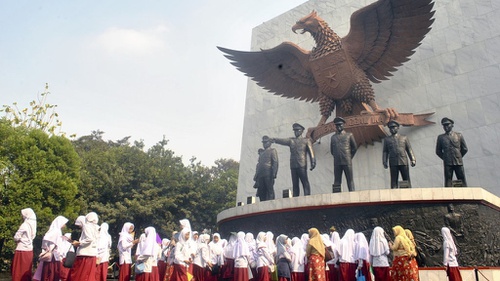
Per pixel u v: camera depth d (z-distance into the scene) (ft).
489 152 57.52
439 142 50.62
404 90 67.87
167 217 112.27
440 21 67.21
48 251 33.01
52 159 92.17
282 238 37.19
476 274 39.14
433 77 65.51
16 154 88.74
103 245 35.86
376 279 32.78
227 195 127.65
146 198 111.04
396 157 51.06
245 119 91.86
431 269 41.73
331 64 67.72
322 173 74.18
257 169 61.16
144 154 119.14
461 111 61.46
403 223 44.47
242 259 37.68
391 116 63.52
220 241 47.44
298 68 73.36
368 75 66.90
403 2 58.80
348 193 47.75
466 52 63.26
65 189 91.35
